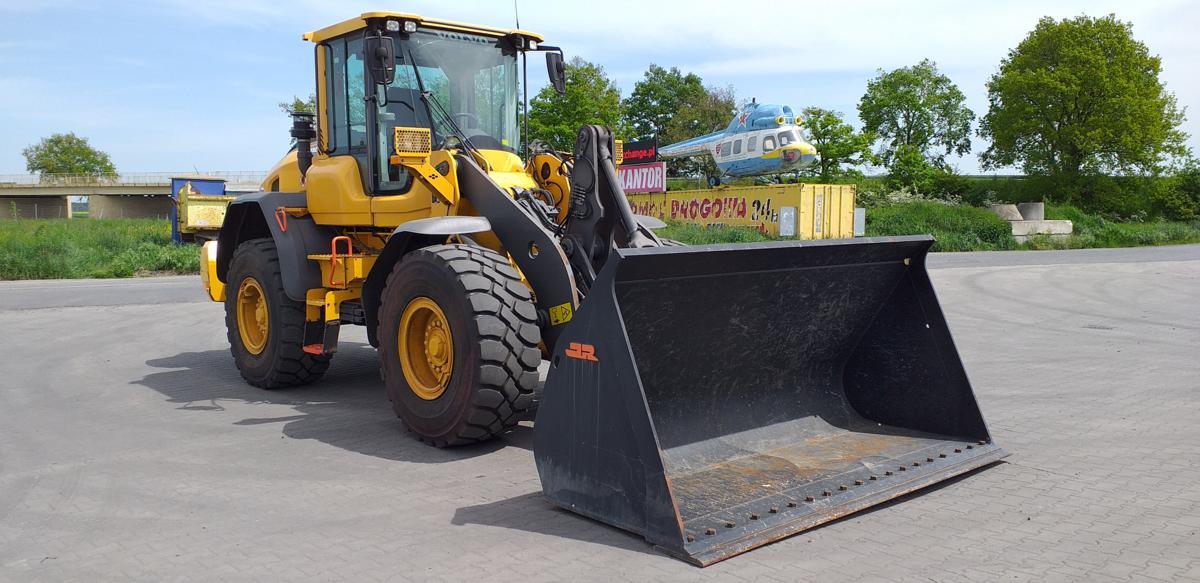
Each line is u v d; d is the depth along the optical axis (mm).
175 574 3172
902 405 4848
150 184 83312
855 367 5016
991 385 6828
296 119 6840
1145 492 4051
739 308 4164
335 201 6137
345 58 6152
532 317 4766
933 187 47938
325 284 6297
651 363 4082
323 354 6102
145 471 4539
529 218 5035
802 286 4320
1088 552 3303
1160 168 49406
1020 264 22500
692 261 3709
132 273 20297
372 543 3471
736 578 3062
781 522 3488
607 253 5273
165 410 6059
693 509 3574
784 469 4098
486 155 5828
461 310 4676
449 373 4840
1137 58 48188
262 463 4691
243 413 5961
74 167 110750
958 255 28016
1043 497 3982
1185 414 5750
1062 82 47188
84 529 3678
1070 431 5281
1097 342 9273
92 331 10148
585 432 3697
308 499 4055
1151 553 3287
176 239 23203
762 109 33969
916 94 60375
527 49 6289
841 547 3365
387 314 5172
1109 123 47000
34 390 6777
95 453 4906
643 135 71750
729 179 35781
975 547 3361
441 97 5840
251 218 7160
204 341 9430
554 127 38469
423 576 3117
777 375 4707
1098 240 40188
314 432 5406
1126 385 6797
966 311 12398
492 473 4480
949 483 4203
